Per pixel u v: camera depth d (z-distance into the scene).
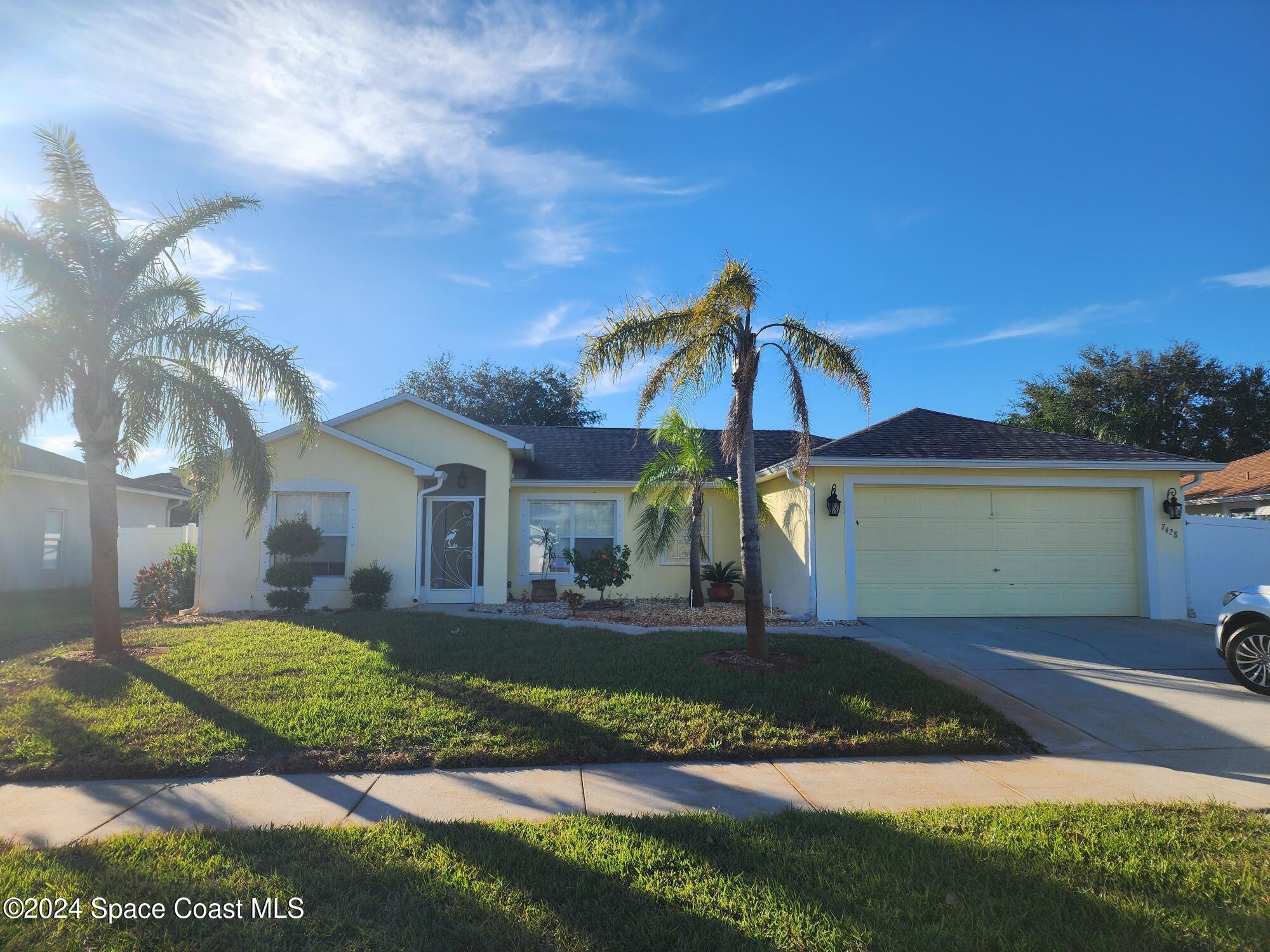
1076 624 11.84
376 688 7.64
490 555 15.05
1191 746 6.41
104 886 3.75
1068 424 32.38
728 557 16.52
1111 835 4.40
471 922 3.45
